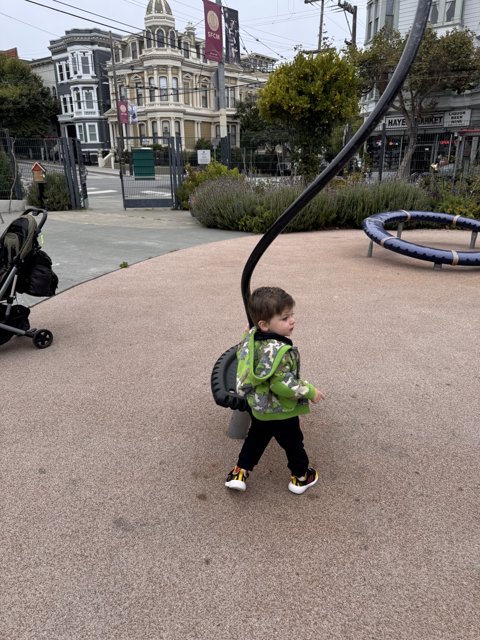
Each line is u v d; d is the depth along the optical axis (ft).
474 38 82.33
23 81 169.48
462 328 15.70
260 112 50.98
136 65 166.09
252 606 6.13
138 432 9.96
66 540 7.18
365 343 14.43
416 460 9.00
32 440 9.71
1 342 13.88
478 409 10.69
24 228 13.62
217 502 7.97
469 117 87.25
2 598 6.24
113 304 18.48
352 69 47.32
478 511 7.73
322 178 7.23
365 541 7.14
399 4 88.63
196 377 12.34
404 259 26.48
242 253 28.14
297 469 7.97
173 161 51.13
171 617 5.98
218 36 79.87
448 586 6.39
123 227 38.65
